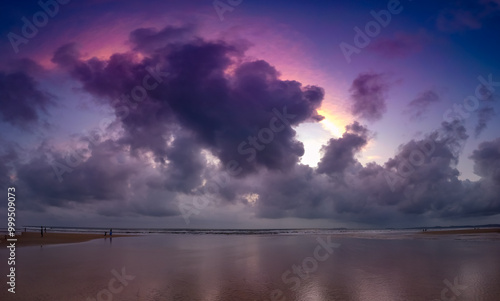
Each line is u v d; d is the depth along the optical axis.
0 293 13.26
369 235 67.00
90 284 15.04
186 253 29.33
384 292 13.70
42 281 15.63
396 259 24.39
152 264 21.78
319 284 15.23
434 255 26.92
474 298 12.74
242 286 14.80
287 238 57.62
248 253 29.33
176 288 14.36
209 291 13.83
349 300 12.48
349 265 21.25
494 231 76.06
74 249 32.19
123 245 38.53
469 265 21.08
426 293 13.51
